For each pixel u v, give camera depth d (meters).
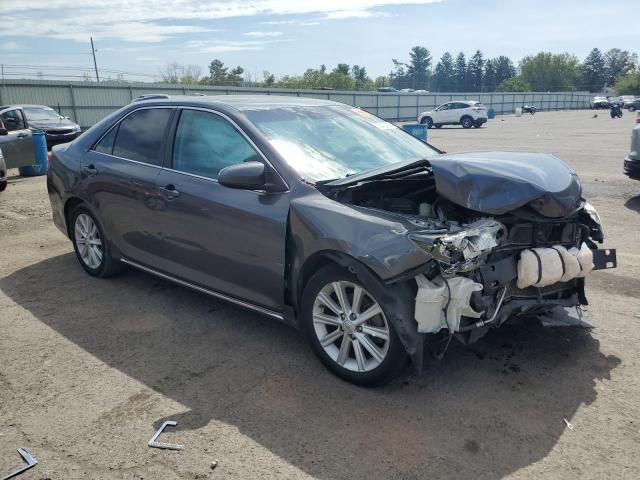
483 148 19.52
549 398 3.28
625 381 3.45
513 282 3.46
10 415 3.19
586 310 4.39
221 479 2.66
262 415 3.16
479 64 157.12
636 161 8.54
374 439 2.93
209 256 4.07
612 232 6.89
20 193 10.58
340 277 3.34
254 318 4.47
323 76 96.88
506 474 2.66
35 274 5.57
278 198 3.63
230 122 4.06
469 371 3.60
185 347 3.99
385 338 3.24
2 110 17.22
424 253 2.99
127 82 33.50
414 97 52.75
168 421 3.11
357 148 4.22
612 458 2.76
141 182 4.49
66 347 4.02
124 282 5.29
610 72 151.25
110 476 2.69
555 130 29.50
